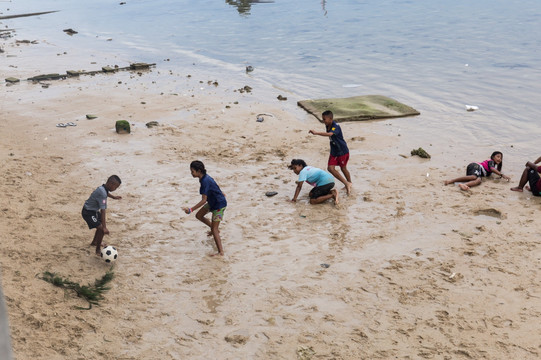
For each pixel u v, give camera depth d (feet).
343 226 30.71
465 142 45.03
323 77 69.26
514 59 73.31
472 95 58.75
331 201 34.32
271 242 29.04
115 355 19.24
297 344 20.36
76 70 75.77
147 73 73.97
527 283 24.08
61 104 57.93
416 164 40.29
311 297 23.68
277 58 81.15
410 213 32.04
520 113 52.21
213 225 27.50
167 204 33.91
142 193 35.50
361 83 65.77
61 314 20.97
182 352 19.83
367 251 27.73
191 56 84.99
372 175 38.42
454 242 28.27
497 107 54.34
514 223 30.17
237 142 45.78
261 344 20.40
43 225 29.37
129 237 29.45
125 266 26.18
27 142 45.09
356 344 20.29
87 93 62.59
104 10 149.48
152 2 162.20
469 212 31.83
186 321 21.85
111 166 39.99
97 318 21.30
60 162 40.57
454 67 70.95
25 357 18.03
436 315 21.99
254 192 35.86
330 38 94.38
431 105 56.08
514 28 94.22
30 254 25.71
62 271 24.58
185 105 57.00
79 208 32.32
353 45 87.66
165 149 43.96
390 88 63.00
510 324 21.17
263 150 43.83
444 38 89.40
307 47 87.86
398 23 105.91
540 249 27.07
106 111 54.95
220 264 26.73
